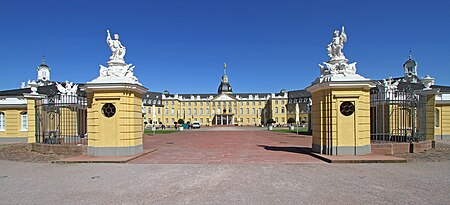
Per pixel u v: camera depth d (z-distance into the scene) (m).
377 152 13.22
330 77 12.63
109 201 6.38
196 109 106.12
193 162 11.48
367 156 12.10
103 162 11.45
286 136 30.95
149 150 15.19
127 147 13.02
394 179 8.33
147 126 82.75
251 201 6.28
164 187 7.53
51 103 16.11
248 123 105.19
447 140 24.88
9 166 11.05
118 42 13.95
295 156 13.12
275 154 13.91
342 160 11.15
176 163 11.25
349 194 6.80
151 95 98.88
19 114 27.50
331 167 10.24
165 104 102.19
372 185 7.64
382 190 7.14
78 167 10.55
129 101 13.28
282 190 7.15
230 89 118.00
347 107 12.70
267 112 105.19
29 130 17.84
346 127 12.56
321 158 12.03
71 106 18.22
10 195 6.93
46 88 25.08
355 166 10.42
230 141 23.47
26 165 11.22
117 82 12.81
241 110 105.81
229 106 105.75
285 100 100.94
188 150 16.05
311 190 7.15
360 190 7.14
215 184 7.79
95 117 13.07
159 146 18.78
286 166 10.47
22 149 16.55
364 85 12.40
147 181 8.22
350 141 12.54
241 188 7.36
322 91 13.06
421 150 14.09
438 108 26.95
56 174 9.36
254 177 8.63
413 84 23.88
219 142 22.38
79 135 18.92
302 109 95.06
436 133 26.91
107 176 8.95
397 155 13.00
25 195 6.92
